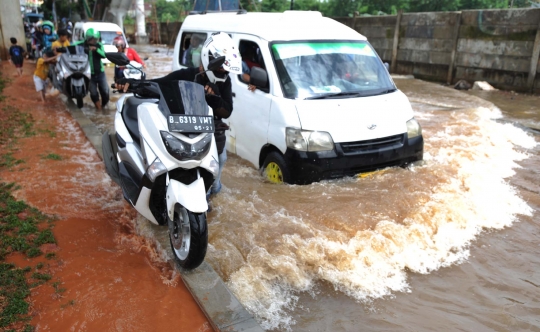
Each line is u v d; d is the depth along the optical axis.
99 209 5.02
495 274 4.05
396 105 5.80
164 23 37.78
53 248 4.15
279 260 3.92
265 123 5.69
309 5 38.38
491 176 6.11
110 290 3.57
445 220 4.76
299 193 5.10
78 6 41.38
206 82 4.22
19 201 5.02
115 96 11.33
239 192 5.25
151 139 3.65
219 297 3.45
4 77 14.55
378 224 4.47
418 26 16.73
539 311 3.56
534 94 13.05
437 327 3.35
